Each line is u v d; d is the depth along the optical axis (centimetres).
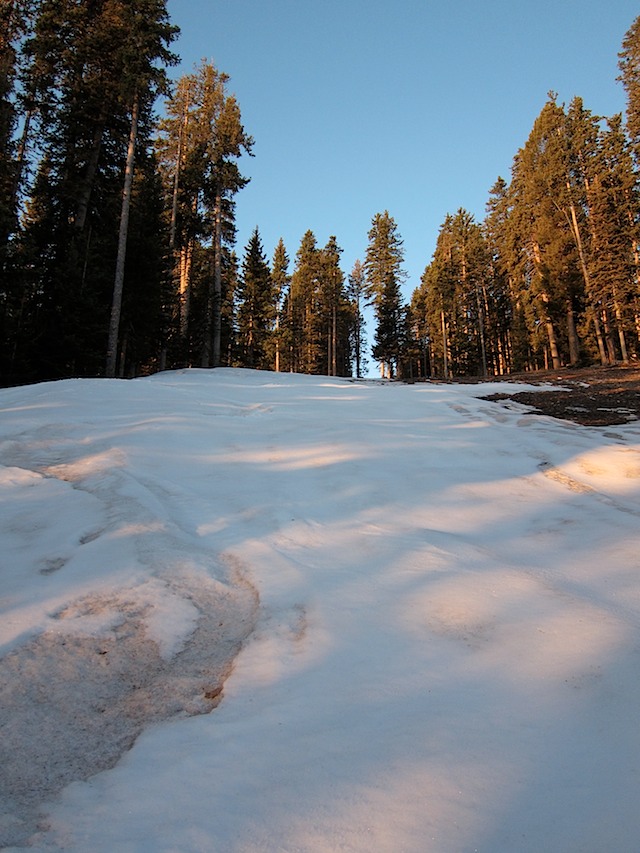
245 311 3700
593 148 2705
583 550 420
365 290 4716
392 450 735
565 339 3109
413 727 232
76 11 1862
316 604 346
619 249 2364
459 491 580
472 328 4562
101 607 339
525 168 3011
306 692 263
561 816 183
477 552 424
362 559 414
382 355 4559
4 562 397
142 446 691
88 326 1662
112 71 1938
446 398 1203
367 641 304
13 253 1505
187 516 491
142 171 2273
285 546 438
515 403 1134
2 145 1728
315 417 948
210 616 341
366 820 186
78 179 1916
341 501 544
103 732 244
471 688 258
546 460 690
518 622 314
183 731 242
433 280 4222
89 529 451
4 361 1546
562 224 2858
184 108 2828
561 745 217
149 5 1816
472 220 4438
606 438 788
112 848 181
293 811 192
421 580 374
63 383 1124
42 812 199
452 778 202
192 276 3136
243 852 176
